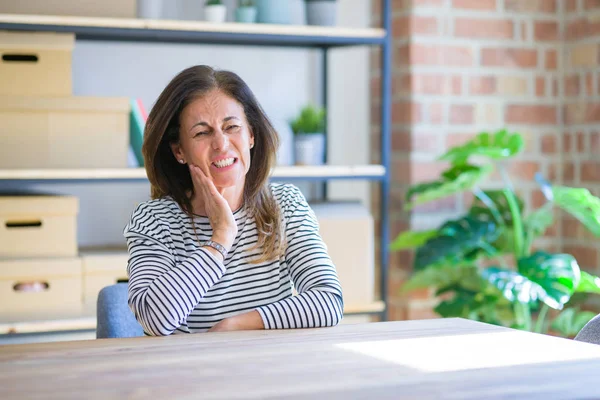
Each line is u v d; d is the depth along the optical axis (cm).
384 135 356
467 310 346
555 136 405
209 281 191
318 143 355
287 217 212
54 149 319
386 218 357
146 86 371
